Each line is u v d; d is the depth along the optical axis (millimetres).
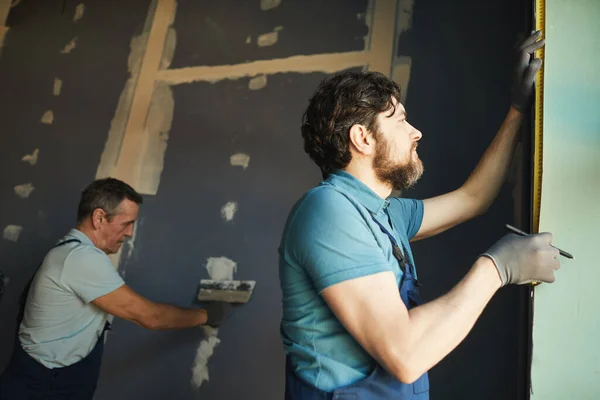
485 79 2258
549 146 1340
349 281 1046
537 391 1238
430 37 2418
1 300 2875
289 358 1213
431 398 2010
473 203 1525
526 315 1851
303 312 1153
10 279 2893
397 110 1280
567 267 1270
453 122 2258
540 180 1332
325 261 1071
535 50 1414
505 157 1520
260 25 2844
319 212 1123
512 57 2234
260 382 2330
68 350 1973
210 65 2885
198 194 2691
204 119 2799
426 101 2328
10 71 3357
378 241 1153
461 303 1042
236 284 2467
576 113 1345
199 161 2742
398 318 1014
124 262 2711
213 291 2467
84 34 3275
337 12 2666
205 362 2443
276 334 2359
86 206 2145
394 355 990
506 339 1954
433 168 2232
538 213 1316
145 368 2527
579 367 1219
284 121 2625
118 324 2627
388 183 1276
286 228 1205
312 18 2725
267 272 2455
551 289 1271
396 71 2424
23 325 1994
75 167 2982
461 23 2383
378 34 2527
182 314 2180
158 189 2775
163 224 2711
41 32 3391
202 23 2998
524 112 1487
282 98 2662
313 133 1299
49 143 3096
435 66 2365
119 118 2982
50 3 3441
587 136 1324
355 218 1121
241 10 2922
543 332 1258
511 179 2076
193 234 2641
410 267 1257
